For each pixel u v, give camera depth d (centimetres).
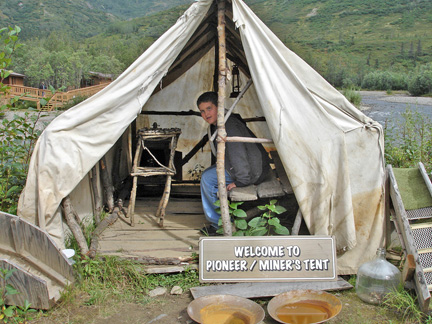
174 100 664
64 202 399
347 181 387
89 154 395
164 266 396
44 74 5597
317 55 10131
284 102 389
